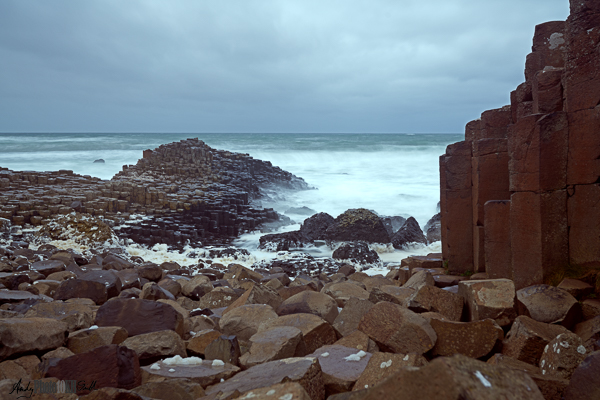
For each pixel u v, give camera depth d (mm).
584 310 5555
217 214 21172
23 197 18828
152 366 4559
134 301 5922
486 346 4734
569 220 6305
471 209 9547
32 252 12250
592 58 5918
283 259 15914
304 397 2934
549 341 4562
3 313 5969
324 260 15617
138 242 17500
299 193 33312
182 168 30062
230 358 4766
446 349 4844
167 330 5207
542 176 6234
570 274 6148
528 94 7875
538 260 6309
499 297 5777
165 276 11156
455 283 8891
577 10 6102
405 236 18594
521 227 6523
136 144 78750
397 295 7508
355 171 45156
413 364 3871
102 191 21047
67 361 4047
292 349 4855
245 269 11320
